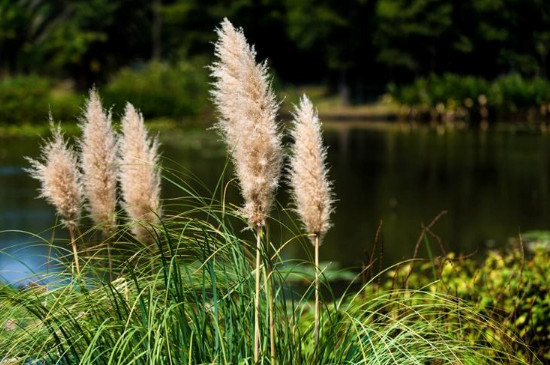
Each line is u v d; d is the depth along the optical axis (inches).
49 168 169.5
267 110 142.1
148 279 159.2
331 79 2667.3
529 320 220.7
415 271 303.6
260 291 158.7
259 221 145.9
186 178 784.3
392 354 143.6
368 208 649.6
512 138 1396.4
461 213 619.8
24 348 149.6
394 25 2279.8
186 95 1668.3
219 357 141.3
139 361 142.6
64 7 2561.5
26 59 2377.0
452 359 155.9
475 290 232.8
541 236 492.4
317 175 154.8
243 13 2536.9
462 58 2391.7
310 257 160.7
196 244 154.7
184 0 2517.2
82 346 149.1
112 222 173.8
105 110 174.7
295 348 153.9
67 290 156.6
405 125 1829.5
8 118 1323.8
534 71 2396.7
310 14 2358.5
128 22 2469.2
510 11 2298.2
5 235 494.3
